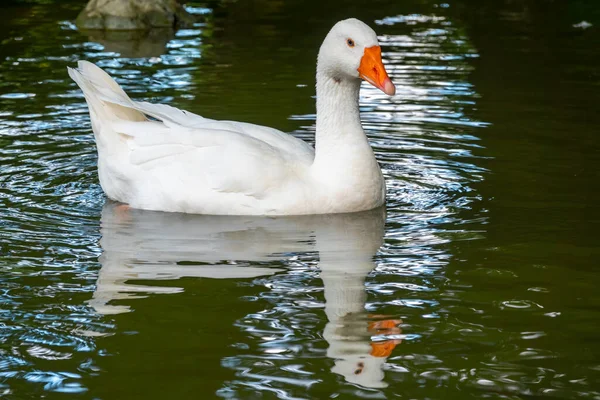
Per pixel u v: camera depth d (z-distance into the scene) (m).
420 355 7.26
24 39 20.69
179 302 8.27
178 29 22.03
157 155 11.05
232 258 9.38
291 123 14.53
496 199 11.27
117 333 7.66
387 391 6.70
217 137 10.95
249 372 6.99
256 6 24.84
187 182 10.86
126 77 17.19
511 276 8.85
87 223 10.51
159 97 15.80
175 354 7.28
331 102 10.92
